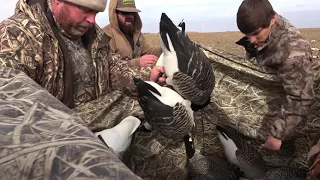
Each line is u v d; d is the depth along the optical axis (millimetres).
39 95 1384
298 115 2855
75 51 2977
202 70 2498
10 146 1010
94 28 3113
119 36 5133
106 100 3137
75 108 2996
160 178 3457
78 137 1071
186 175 3588
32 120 1166
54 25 2789
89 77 3117
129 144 2910
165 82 2750
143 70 3352
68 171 924
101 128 3119
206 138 3893
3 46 2352
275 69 3197
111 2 5023
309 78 2766
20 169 941
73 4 2656
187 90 2539
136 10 5066
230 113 3600
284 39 2855
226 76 3559
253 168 3402
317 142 2535
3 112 1196
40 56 2496
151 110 2545
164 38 2453
